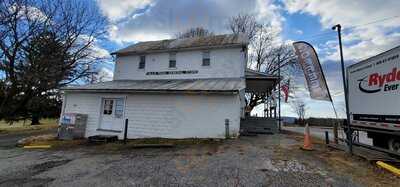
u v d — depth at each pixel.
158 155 7.64
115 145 9.99
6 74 20.48
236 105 11.03
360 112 8.34
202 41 16.97
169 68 16.14
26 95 22.28
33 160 7.36
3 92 21.36
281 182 4.71
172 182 4.86
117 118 12.77
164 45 17.55
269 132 14.06
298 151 7.81
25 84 20.92
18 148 9.88
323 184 4.57
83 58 23.34
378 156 6.86
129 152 8.33
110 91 12.61
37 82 21.05
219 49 15.33
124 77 17.33
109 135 11.74
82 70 23.41
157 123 11.95
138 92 12.24
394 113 6.61
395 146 7.01
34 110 27.19
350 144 7.32
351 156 7.02
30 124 29.25
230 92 10.72
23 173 5.82
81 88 13.31
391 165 5.92
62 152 8.69
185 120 11.53
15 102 22.48
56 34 21.61
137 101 12.51
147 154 7.87
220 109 11.18
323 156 7.03
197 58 15.66
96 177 5.36
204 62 15.55
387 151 6.25
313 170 5.54
